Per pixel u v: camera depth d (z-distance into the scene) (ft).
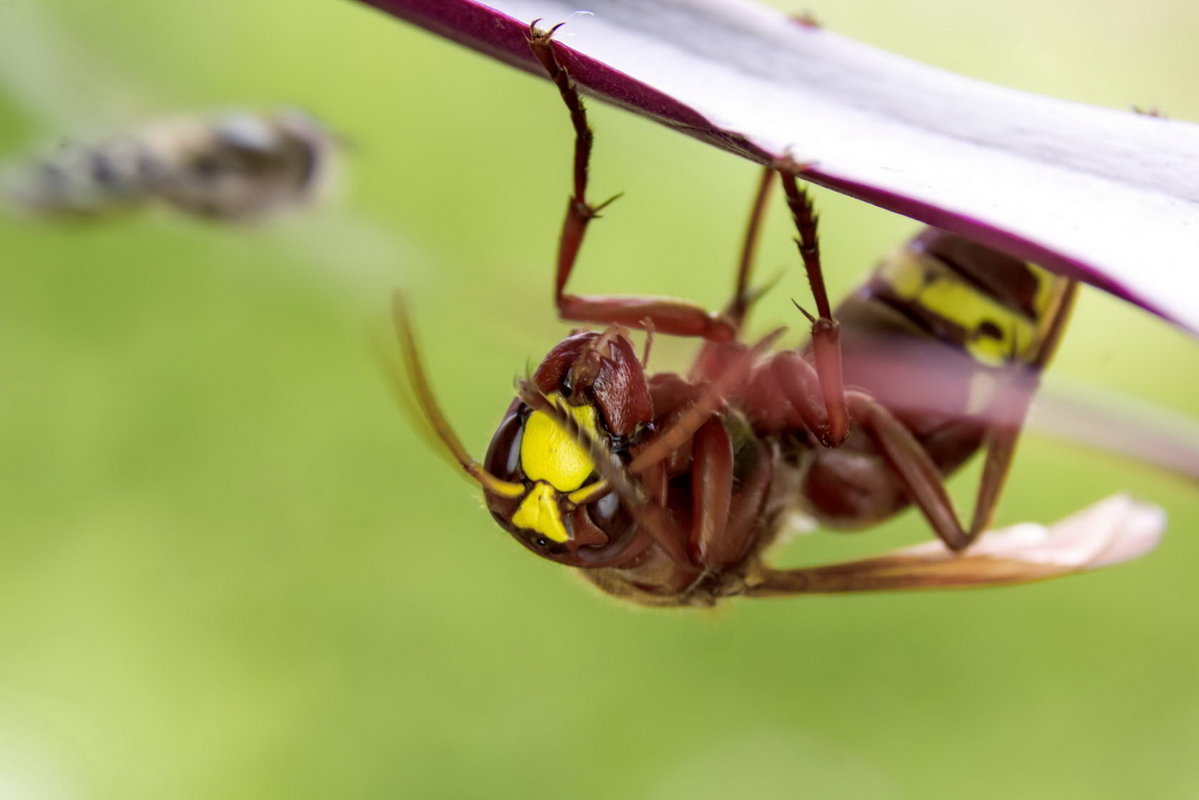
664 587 0.38
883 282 0.39
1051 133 0.32
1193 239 0.31
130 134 0.44
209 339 0.73
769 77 0.33
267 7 0.68
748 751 0.76
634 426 0.36
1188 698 0.76
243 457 0.75
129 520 0.75
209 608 0.75
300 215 0.45
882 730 0.77
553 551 0.36
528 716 0.76
